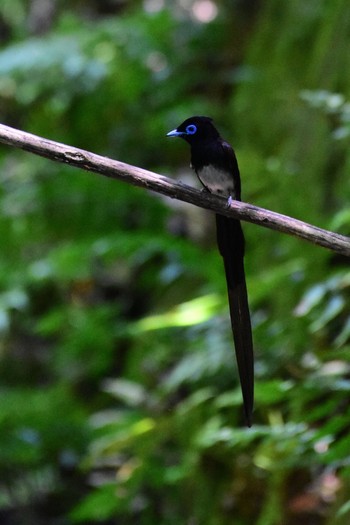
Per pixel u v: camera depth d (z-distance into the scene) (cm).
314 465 770
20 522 1066
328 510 780
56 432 1073
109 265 1291
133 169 526
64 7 1569
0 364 1292
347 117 853
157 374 1101
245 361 612
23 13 1566
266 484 838
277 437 702
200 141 671
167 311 1166
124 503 909
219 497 862
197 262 1027
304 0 1152
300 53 1126
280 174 977
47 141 517
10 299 1155
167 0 1437
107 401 1211
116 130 1373
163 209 1228
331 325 835
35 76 1337
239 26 1338
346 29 1026
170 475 898
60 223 1271
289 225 532
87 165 521
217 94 1330
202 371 902
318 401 777
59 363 1244
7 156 1400
